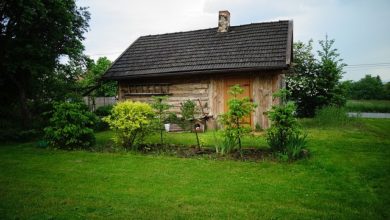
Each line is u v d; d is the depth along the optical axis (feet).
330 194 20.44
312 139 39.17
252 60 48.80
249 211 17.81
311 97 66.33
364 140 38.45
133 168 27.50
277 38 51.78
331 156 30.19
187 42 59.72
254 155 31.53
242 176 24.61
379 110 146.41
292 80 66.03
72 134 36.94
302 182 22.95
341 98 65.05
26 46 43.91
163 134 46.29
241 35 55.72
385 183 22.44
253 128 49.08
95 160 30.71
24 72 49.16
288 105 31.04
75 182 23.61
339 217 16.89
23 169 27.50
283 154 29.94
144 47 62.90
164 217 17.07
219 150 33.24
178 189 21.74
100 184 23.07
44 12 43.65
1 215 17.40
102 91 108.88
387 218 16.83
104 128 55.42
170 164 28.66
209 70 50.19
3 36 46.09
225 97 51.19
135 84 57.67
